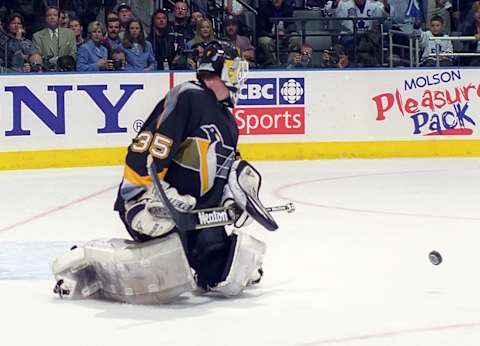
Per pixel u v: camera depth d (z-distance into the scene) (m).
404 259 11.66
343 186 19.41
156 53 26.30
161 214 8.98
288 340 7.93
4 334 8.38
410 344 7.76
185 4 26.58
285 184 19.83
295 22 29.70
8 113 23.25
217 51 9.59
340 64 27.12
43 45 25.28
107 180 20.92
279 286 10.21
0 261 11.92
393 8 30.28
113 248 9.32
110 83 23.78
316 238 13.32
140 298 9.33
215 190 9.57
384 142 24.89
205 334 8.20
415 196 17.75
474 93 25.03
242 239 9.48
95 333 8.32
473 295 9.65
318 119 24.67
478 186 19.19
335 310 9.05
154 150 9.08
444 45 27.70
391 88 24.86
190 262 9.62
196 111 9.34
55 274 9.75
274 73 24.44
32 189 19.59
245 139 24.45
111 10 28.02
